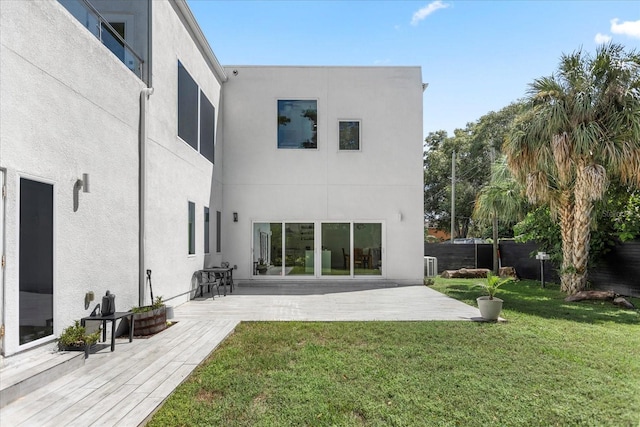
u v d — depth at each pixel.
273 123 13.83
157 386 4.15
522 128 11.13
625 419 3.59
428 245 19.03
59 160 5.07
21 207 4.42
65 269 5.17
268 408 3.77
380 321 7.57
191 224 10.42
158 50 8.19
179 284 9.38
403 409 3.76
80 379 4.36
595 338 6.29
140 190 7.39
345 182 13.82
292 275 13.62
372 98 13.96
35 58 4.62
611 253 11.36
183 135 9.79
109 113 6.32
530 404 3.88
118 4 7.89
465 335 6.43
